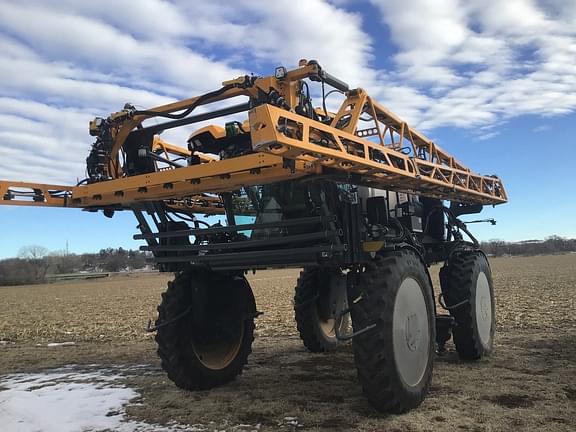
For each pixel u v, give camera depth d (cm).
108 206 591
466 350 701
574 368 646
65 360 892
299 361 774
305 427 455
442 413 475
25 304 2847
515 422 445
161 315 591
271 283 4066
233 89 498
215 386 618
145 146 587
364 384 462
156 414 513
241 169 454
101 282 6594
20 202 515
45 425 493
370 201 569
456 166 739
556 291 2036
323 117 520
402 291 490
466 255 737
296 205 528
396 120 579
